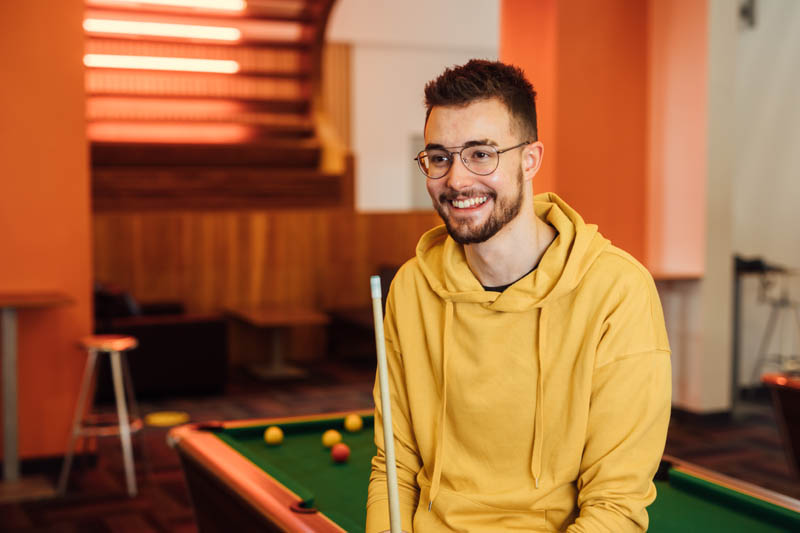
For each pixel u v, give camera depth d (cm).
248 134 893
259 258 775
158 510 389
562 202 149
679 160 574
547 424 139
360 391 670
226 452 212
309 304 797
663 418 134
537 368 139
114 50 836
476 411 143
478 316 143
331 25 1238
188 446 221
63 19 442
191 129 876
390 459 110
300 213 786
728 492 189
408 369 153
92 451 459
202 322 645
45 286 447
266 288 780
